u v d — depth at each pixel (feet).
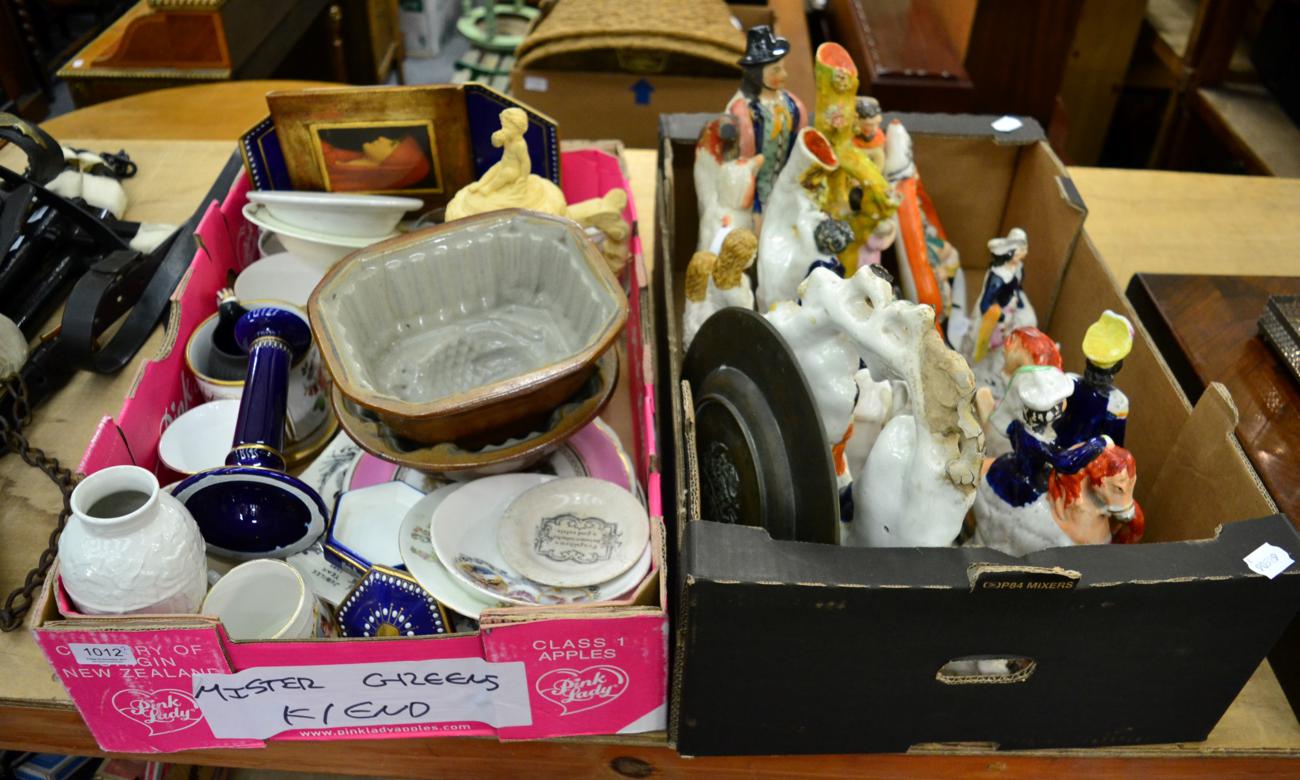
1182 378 4.31
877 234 4.21
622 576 3.10
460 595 3.08
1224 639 2.82
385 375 3.60
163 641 2.68
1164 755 3.23
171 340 3.66
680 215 5.13
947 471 2.82
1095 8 8.73
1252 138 7.70
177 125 6.21
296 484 3.14
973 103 8.21
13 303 4.07
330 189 4.42
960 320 4.59
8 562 3.39
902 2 8.82
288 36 7.90
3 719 3.18
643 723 3.09
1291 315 4.13
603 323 3.32
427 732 3.07
